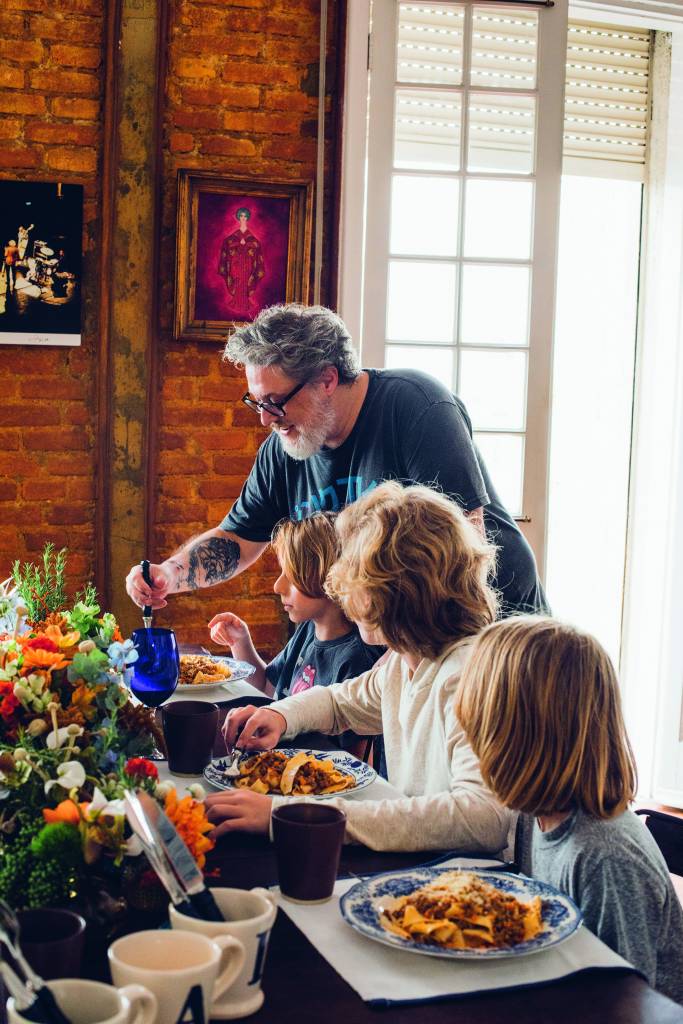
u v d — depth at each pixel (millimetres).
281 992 973
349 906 1109
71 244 3242
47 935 891
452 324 3447
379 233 3385
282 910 1144
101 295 3277
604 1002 974
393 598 1549
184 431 3408
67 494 3338
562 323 6246
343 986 986
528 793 1218
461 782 1413
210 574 2584
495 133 3426
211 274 3348
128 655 1391
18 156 3223
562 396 6293
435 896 1094
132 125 3248
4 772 1125
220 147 3361
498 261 3443
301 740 1800
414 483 2254
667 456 4012
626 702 4152
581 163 4418
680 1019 948
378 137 3365
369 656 2154
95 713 1296
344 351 2283
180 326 3328
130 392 3322
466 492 2230
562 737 1206
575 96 4383
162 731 1749
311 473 2467
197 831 1082
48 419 3305
